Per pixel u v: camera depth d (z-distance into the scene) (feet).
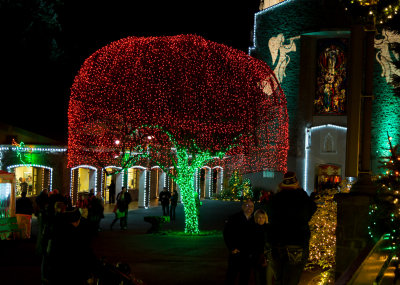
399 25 32.63
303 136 154.10
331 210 37.42
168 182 149.07
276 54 156.97
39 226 51.75
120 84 82.74
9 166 102.32
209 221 98.17
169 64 78.38
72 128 102.83
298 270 24.04
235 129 80.38
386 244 20.61
